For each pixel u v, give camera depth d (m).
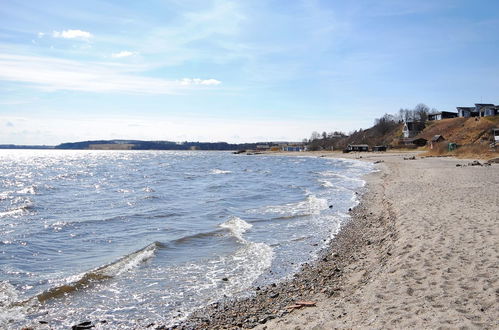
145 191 31.98
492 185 21.50
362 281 8.46
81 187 36.62
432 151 75.81
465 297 6.37
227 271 10.55
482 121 97.38
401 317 5.86
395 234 11.99
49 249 13.44
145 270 10.70
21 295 9.02
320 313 6.71
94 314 7.91
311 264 10.88
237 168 68.06
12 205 24.86
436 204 16.03
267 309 7.75
